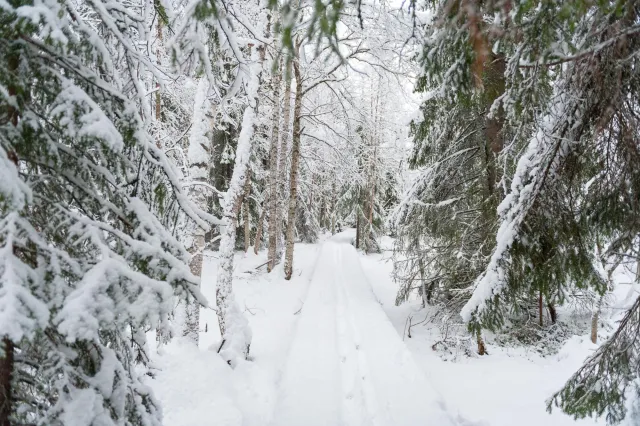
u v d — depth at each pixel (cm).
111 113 273
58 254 221
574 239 361
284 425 568
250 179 2002
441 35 225
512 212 377
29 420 252
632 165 317
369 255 2891
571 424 597
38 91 245
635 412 382
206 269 1612
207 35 329
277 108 1628
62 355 224
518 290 400
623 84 284
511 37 254
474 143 995
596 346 854
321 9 181
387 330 951
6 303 178
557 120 341
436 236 1135
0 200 188
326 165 1917
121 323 224
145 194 314
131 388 277
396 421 566
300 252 2509
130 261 253
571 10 190
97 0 276
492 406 690
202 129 823
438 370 859
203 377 636
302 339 914
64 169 259
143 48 432
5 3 199
